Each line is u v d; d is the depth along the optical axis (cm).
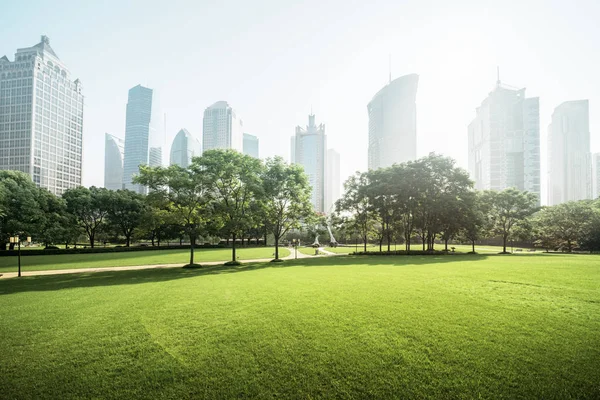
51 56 15388
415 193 4291
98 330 942
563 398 535
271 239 9806
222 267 3212
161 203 3206
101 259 4294
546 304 1123
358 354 721
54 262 3847
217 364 693
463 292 1363
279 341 812
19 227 4322
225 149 3638
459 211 4291
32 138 14150
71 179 16288
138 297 1459
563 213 5203
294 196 3812
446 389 573
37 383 634
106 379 644
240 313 1091
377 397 556
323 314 1043
